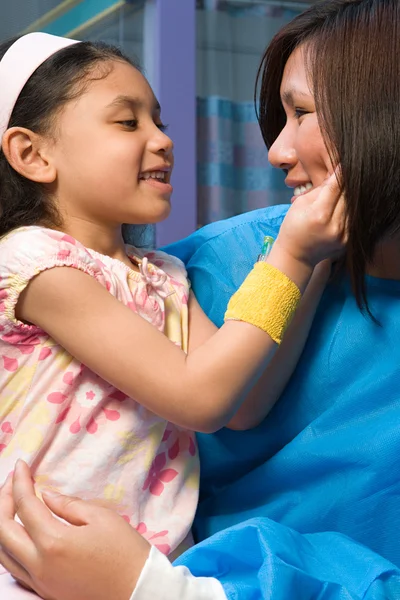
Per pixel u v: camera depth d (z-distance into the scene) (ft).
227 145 7.47
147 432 2.72
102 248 2.90
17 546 2.22
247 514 2.85
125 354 2.51
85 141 2.76
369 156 2.42
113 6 6.64
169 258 3.18
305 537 2.52
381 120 2.41
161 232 6.77
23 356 2.66
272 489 2.83
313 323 2.85
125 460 2.68
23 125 2.87
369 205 2.45
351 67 2.45
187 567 2.28
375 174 2.42
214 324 3.05
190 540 2.87
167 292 2.93
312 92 2.57
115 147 2.75
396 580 2.26
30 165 2.82
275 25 7.56
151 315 2.82
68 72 2.84
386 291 2.77
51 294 2.56
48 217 2.85
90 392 2.67
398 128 2.40
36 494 2.54
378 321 2.72
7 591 2.32
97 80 2.82
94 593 2.14
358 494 2.63
